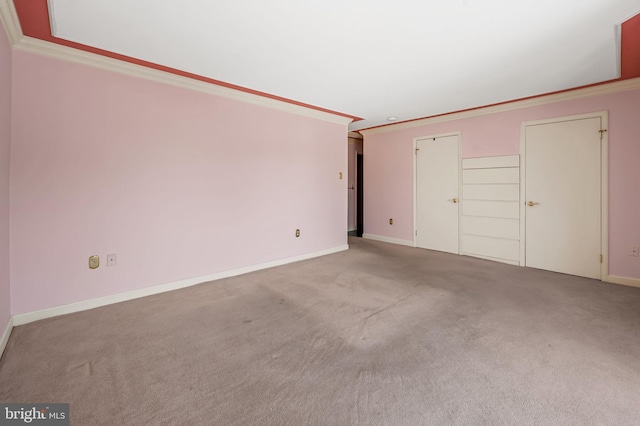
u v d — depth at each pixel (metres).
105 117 2.84
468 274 3.90
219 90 3.58
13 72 2.39
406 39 2.40
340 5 1.94
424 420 1.47
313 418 1.49
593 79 3.30
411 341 2.22
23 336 2.28
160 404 1.58
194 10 2.00
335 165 5.19
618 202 3.51
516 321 2.54
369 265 4.38
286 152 4.41
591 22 2.15
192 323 2.52
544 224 4.08
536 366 1.90
